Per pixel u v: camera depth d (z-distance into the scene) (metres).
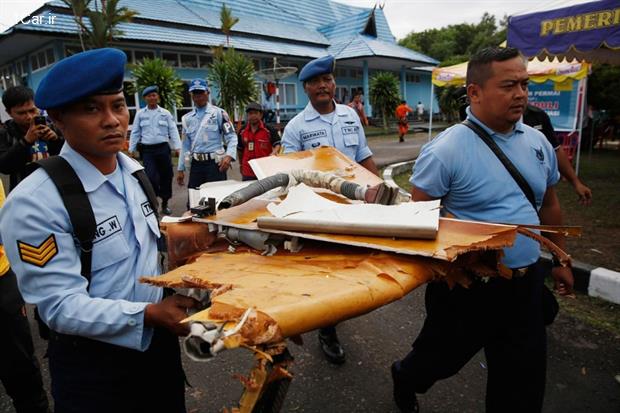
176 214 7.03
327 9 33.66
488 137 1.88
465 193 1.90
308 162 2.23
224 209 1.65
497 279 1.84
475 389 2.64
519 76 1.76
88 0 13.52
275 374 0.97
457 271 1.45
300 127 3.28
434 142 1.98
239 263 1.29
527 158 1.90
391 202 1.57
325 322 0.95
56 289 1.22
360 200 1.68
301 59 24.11
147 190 1.56
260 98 19.62
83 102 1.24
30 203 1.21
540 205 1.99
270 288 1.03
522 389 1.87
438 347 2.02
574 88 9.12
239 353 3.08
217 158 5.99
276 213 1.43
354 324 3.43
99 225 1.34
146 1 21.03
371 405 2.52
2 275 2.08
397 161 11.99
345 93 28.34
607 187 7.80
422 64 28.45
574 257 4.35
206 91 5.95
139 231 1.46
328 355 2.92
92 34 13.82
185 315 1.17
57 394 1.45
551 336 3.12
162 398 1.61
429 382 2.12
